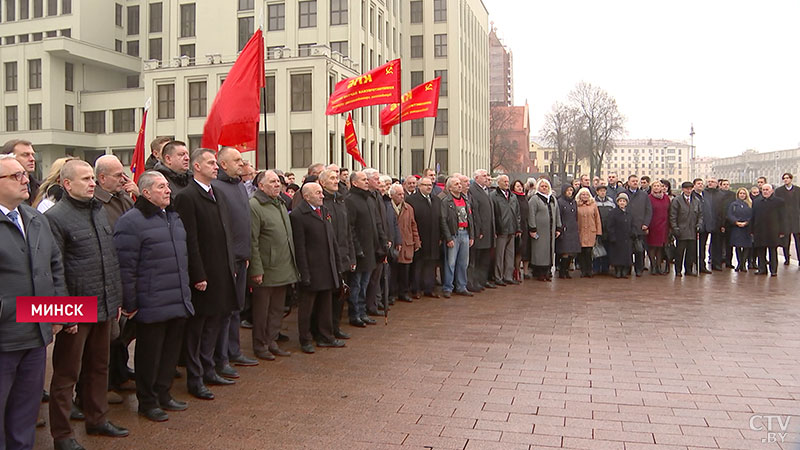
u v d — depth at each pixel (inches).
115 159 213.8
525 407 214.5
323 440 187.6
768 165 3555.6
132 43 2164.1
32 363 159.9
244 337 334.6
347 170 418.9
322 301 307.0
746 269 625.6
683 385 238.4
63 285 168.7
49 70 1898.4
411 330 342.6
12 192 152.3
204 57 1776.6
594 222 551.5
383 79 419.8
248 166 332.5
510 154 3427.7
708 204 592.4
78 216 179.9
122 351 245.0
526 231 532.1
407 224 423.8
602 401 220.2
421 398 225.8
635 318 370.0
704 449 177.5
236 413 212.8
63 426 180.9
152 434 195.3
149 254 204.4
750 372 255.3
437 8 2292.1
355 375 256.7
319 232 298.2
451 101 2272.4
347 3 1724.9
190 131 1589.6
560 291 482.3
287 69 1513.3
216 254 234.5
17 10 2103.8
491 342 311.6
